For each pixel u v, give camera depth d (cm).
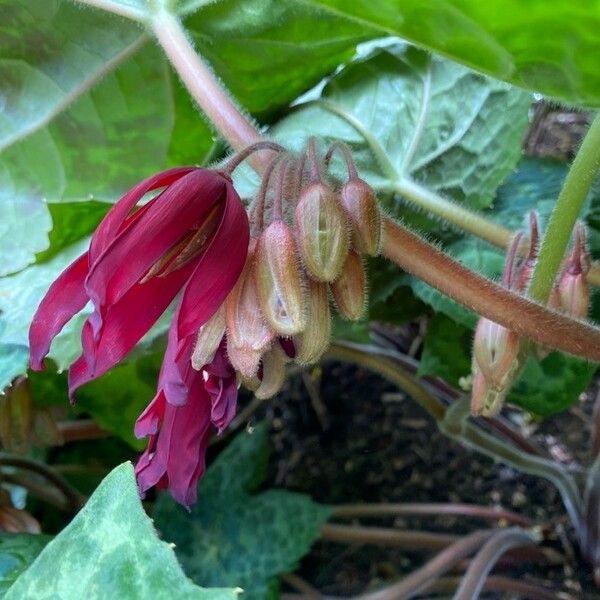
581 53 15
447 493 37
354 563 36
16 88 25
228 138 20
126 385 28
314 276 15
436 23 15
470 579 29
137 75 25
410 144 26
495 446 31
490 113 26
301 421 41
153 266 14
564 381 26
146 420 15
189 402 15
